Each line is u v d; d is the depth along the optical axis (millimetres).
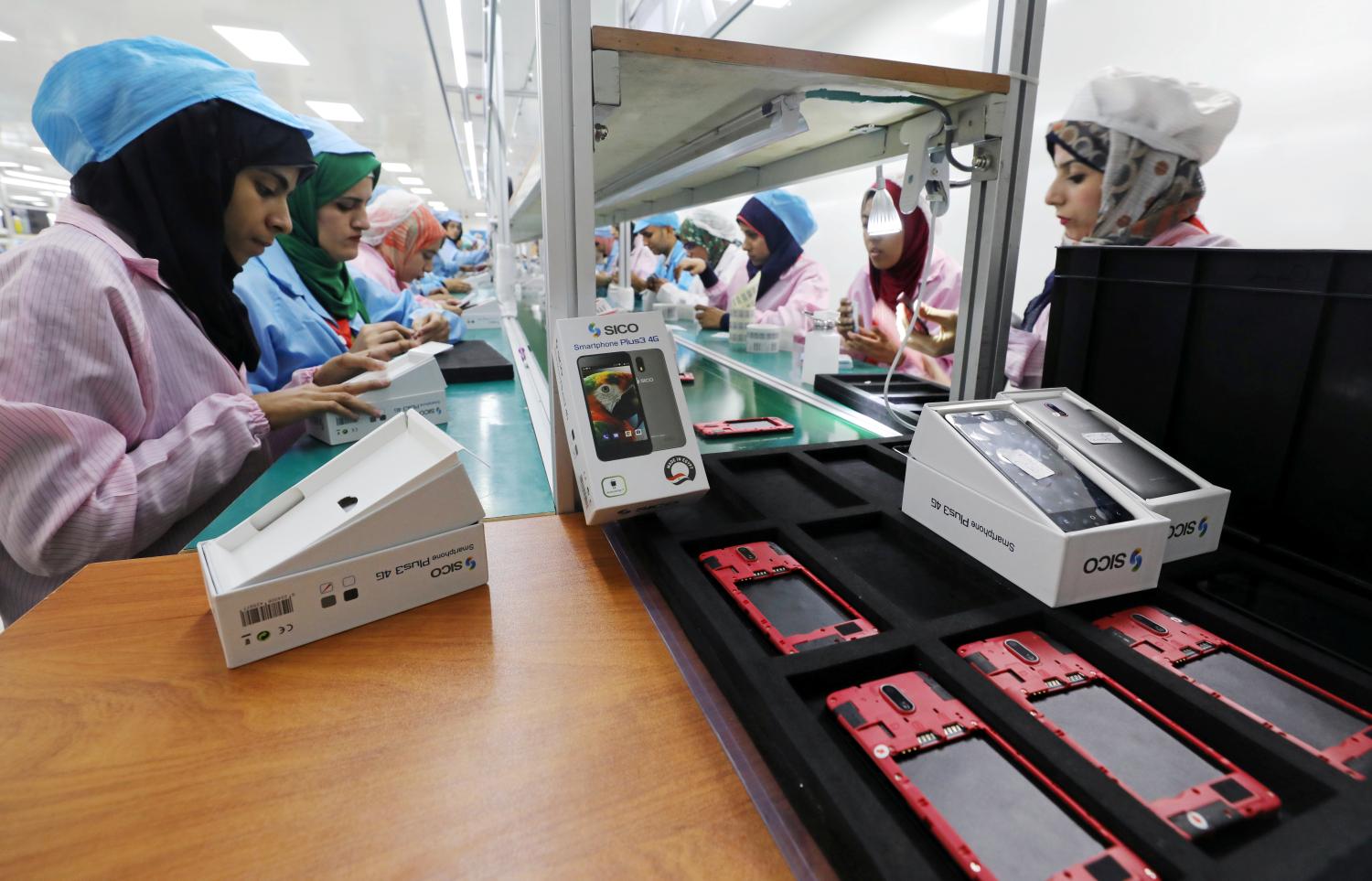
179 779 444
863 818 367
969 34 1544
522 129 2807
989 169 969
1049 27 1365
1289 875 333
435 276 4535
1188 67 1103
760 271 2982
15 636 605
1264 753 428
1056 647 558
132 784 439
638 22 2480
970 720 468
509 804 429
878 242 2152
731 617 572
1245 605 634
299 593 583
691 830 412
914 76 828
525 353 2064
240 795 432
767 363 2123
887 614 586
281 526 633
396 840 399
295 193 2100
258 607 562
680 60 754
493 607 673
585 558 782
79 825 406
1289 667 531
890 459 1007
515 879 374
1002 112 910
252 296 1926
